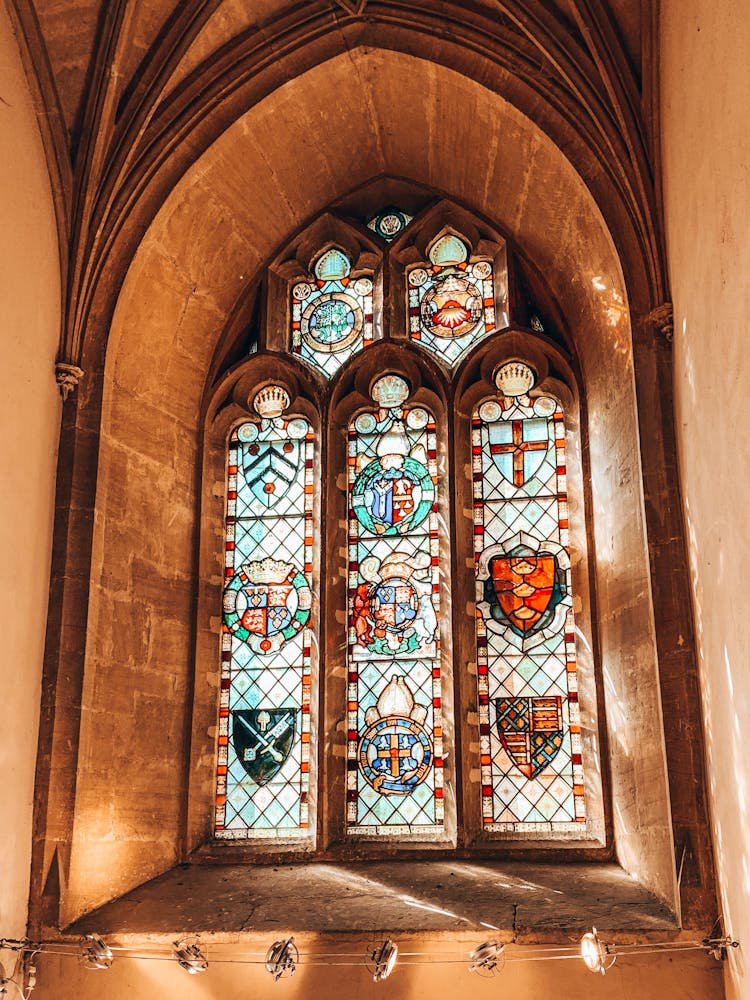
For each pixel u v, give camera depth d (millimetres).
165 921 8211
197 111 9648
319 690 9609
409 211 11047
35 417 8797
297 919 8070
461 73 9508
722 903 7387
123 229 9570
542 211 10102
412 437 10453
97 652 8883
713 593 7324
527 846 8977
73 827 8336
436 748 9477
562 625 9648
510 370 10453
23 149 8875
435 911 8047
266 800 9523
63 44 9180
